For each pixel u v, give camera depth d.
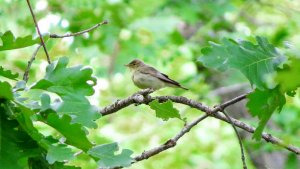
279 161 13.05
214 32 17.89
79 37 15.80
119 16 16.69
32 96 5.48
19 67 12.67
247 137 12.96
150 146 15.20
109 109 6.85
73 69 4.41
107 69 17.08
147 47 16.78
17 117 4.16
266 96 4.88
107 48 16.19
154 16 17.70
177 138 6.52
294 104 13.99
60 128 4.15
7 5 14.31
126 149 4.41
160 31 16.38
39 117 4.20
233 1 18.88
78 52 15.91
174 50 17.00
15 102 4.04
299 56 4.30
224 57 4.79
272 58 4.89
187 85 16.33
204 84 16.47
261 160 13.16
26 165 4.29
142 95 6.75
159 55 17.06
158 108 5.60
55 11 15.85
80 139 4.16
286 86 3.58
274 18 18.17
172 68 17.39
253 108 4.90
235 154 16.19
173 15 17.80
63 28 15.66
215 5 17.75
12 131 4.14
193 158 16.12
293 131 12.94
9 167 4.05
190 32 19.12
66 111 4.32
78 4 16.27
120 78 17.53
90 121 4.31
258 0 17.61
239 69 4.77
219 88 15.85
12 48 4.43
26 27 14.69
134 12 17.28
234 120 6.45
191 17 17.59
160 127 15.02
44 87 4.34
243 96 6.29
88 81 4.45
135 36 16.88
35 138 4.13
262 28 17.53
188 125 6.54
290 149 6.39
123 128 15.59
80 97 4.37
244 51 4.85
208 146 15.97
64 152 4.12
